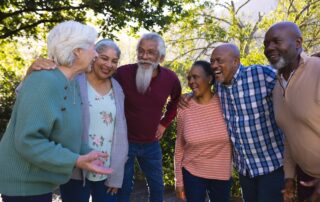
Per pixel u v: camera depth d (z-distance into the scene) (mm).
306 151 2465
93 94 2908
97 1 8758
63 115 2105
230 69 2912
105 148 2924
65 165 2010
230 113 3031
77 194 2873
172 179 6137
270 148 2920
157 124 3637
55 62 2166
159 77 3570
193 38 15320
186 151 3318
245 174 3012
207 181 3295
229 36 14586
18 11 9547
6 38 11547
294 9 13391
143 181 6652
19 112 2008
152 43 3408
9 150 2082
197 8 14164
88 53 2211
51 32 2184
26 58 12812
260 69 2879
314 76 2340
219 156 3180
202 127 3156
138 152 3619
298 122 2441
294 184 2781
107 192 3070
